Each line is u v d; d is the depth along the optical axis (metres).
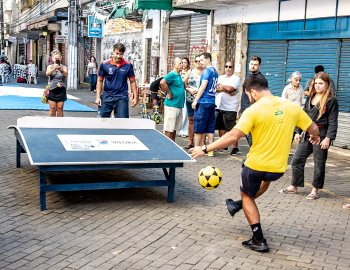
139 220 5.32
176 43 17.55
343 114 10.59
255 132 4.40
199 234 4.97
